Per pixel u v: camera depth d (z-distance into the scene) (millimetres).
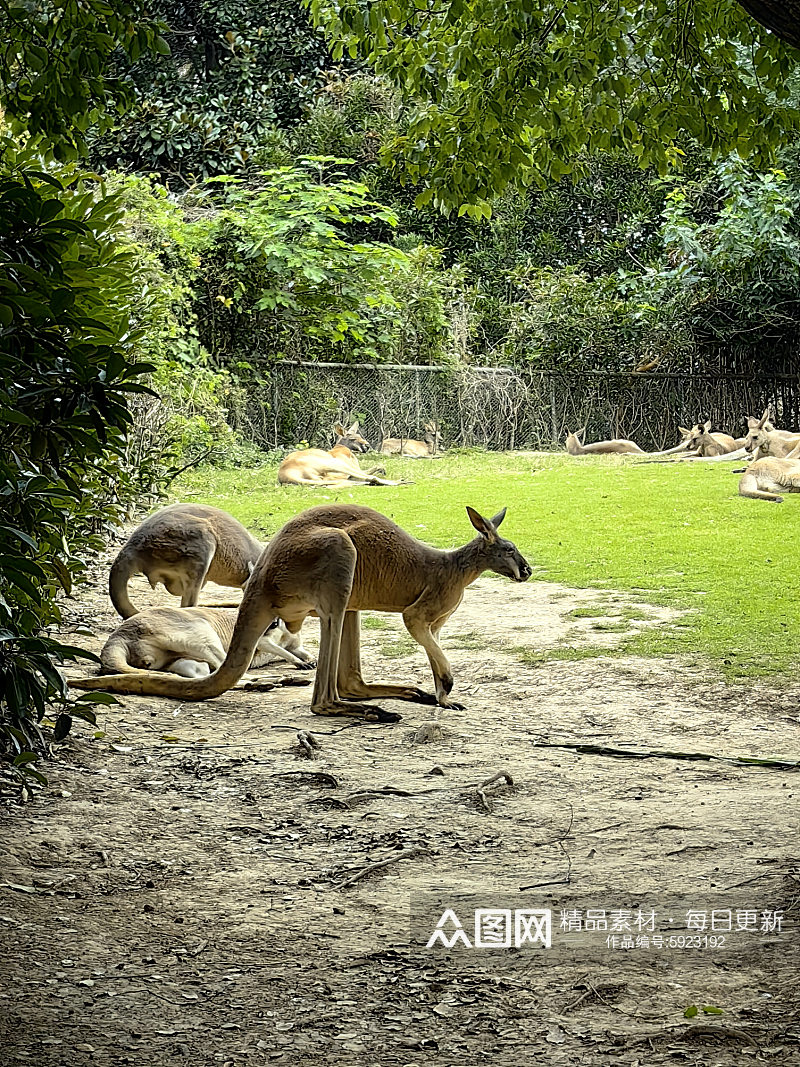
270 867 4785
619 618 9969
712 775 6219
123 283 6973
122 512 12336
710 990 3670
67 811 5250
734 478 18375
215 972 3797
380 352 25078
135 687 7449
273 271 22953
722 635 9227
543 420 25703
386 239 31188
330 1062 3232
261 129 29844
